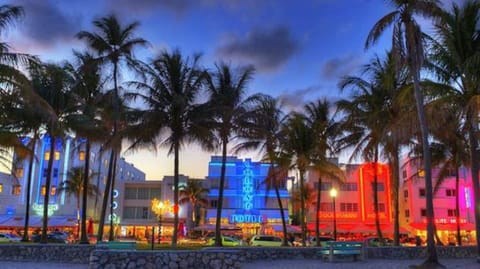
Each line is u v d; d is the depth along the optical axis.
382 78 27.77
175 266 16.84
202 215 71.00
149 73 27.42
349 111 29.78
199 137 27.52
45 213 29.44
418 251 22.89
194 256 17.11
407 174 63.09
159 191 74.38
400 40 18.88
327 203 63.31
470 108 18.73
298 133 35.38
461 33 20.83
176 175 27.55
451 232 60.81
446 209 61.19
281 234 62.44
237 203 68.31
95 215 70.88
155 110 27.12
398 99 22.23
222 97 29.27
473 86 20.50
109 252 16.50
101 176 76.75
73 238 48.91
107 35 29.09
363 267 18.69
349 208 63.12
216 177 70.56
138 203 73.88
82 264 19.50
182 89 27.83
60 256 20.30
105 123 30.73
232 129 30.14
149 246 28.88
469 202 61.41
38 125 31.17
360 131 31.50
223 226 60.28
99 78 30.11
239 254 17.48
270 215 65.62
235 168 70.31
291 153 35.69
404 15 18.91
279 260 21.64
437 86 20.70
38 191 67.56
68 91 29.62
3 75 20.33
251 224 63.94
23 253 20.42
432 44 21.20
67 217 63.69
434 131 24.83
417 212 60.91
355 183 63.94
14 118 29.36
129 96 27.30
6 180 67.19
